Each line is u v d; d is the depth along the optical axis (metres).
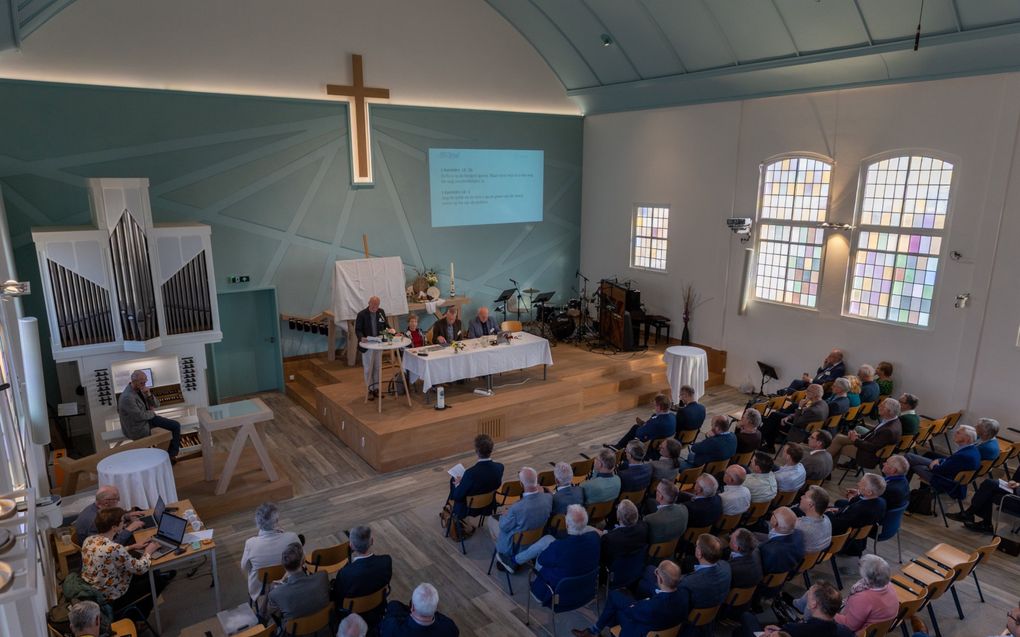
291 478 7.75
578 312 12.60
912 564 4.90
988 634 4.99
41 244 7.32
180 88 9.34
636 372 10.80
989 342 7.87
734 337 11.04
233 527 6.64
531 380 9.95
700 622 4.19
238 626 4.50
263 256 10.41
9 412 4.00
